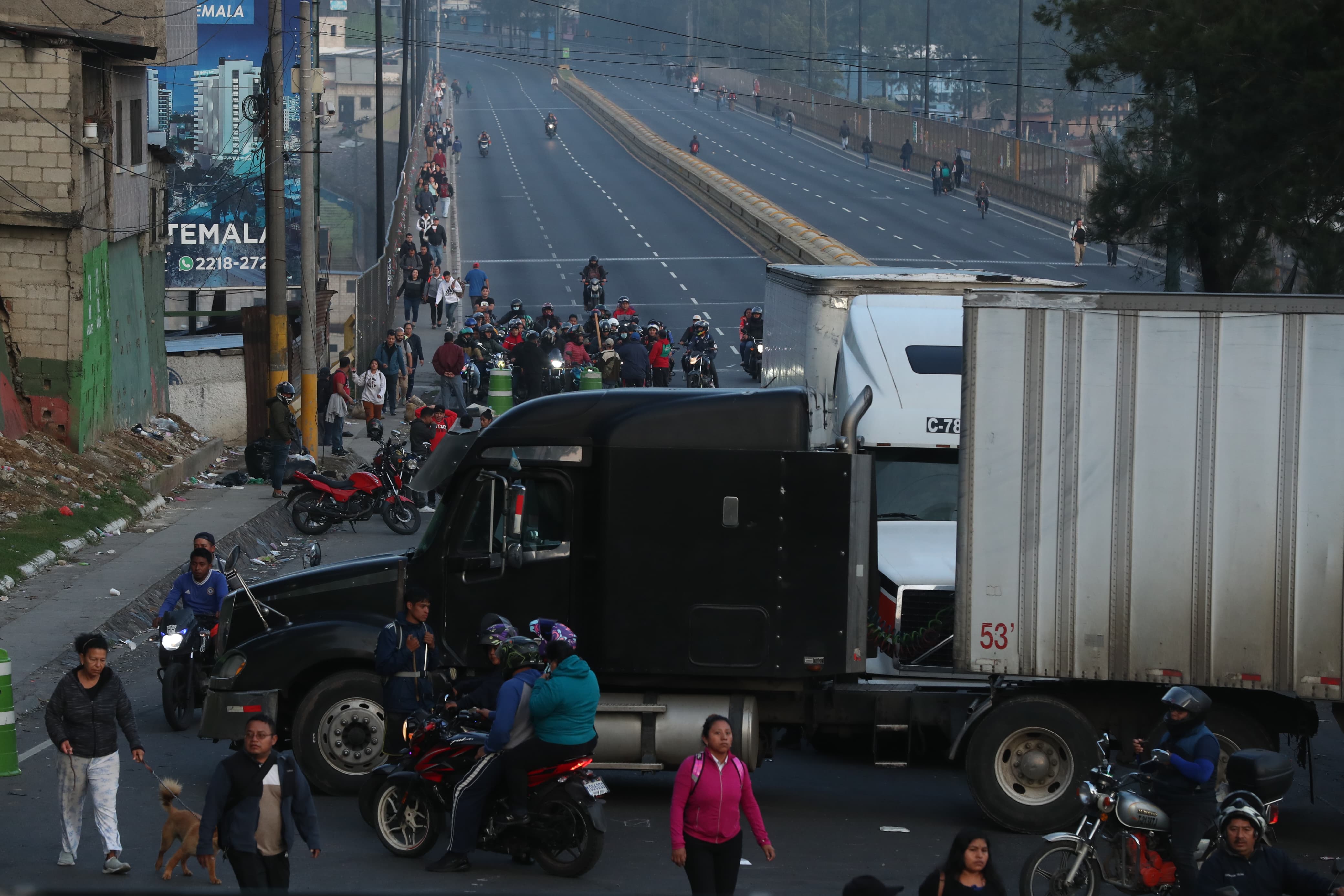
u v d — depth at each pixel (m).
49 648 47.31
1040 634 33.25
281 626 36.16
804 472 34.41
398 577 36.16
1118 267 189.75
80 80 74.00
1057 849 27.48
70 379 74.31
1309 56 72.88
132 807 33.66
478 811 29.41
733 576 34.47
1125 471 33.03
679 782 25.28
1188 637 32.94
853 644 34.56
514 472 34.75
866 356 45.41
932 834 33.38
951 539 41.19
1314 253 76.12
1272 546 32.66
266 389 95.00
